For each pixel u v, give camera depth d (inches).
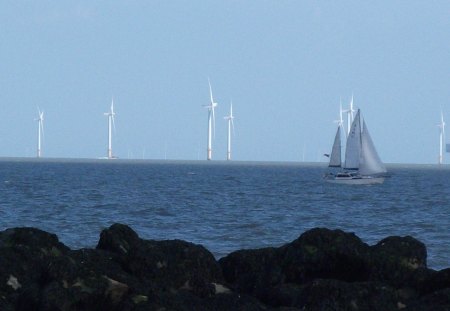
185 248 3021.7
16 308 2610.7
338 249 3112.7
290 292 2982.3
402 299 2659.9
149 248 2935.5
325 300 2610.7
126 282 2664.9
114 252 3238.2
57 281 2603.3
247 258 3240.7
